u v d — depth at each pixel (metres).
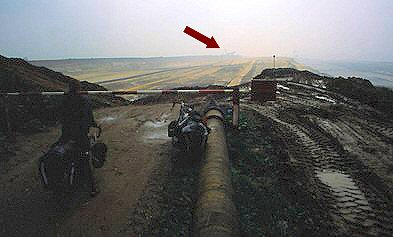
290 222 5.06
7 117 9.34
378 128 10.73
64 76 18.12
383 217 5.34
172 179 6.36
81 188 6.00
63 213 5.16
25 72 14.75
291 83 22.05
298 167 7.30
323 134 10.00
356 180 6.75
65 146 5.23
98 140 9.19
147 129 10.54
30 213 5.18
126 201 5.53
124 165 7.20
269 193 5.87
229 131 9.39
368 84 19.72
